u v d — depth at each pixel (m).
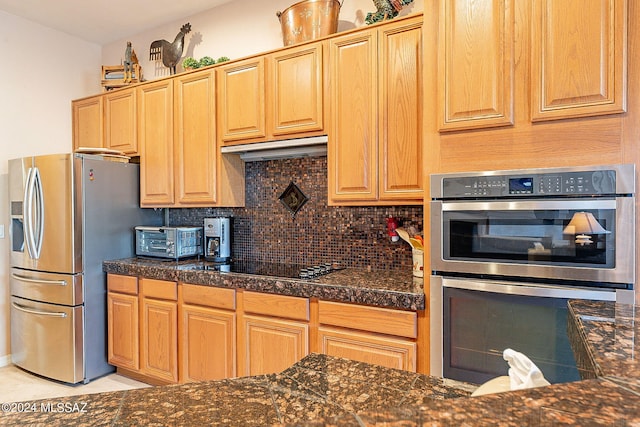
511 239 1.62
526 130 1.62
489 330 1.65
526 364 0.69
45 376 2.97
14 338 3.17
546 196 1.55
